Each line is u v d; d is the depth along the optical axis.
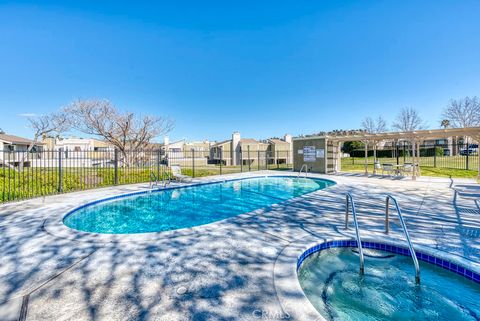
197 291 2.36
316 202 6.74
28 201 7.01
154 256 3.20
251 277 2.62
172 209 7.61
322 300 2.74
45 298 2.26
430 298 2.76
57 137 33.91
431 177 12.51
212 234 4.09
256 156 36.19
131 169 12.79
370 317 2.48
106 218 6.62
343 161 27.06
